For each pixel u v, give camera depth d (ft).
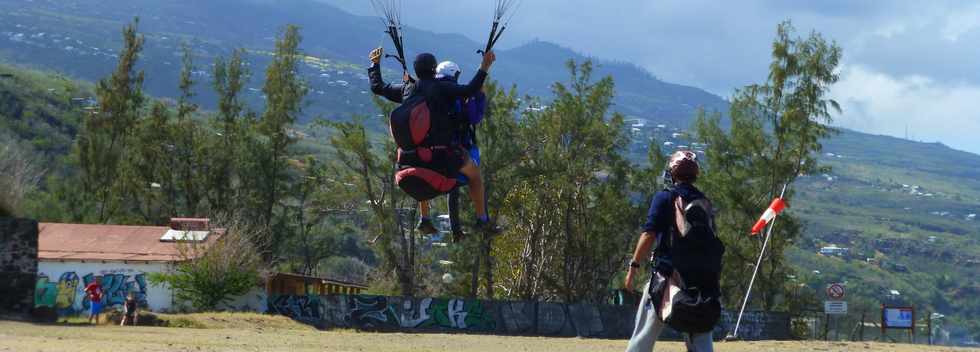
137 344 43.24
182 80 215.31
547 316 144.25
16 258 84.17
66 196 202.18
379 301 138.21
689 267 24.43
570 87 191.83
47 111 387.75
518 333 142.72
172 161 209.97
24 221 85.05
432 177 25.41
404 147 25.68
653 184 196.54
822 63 184.96
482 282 201.36
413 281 187.11
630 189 197.06
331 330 127.03
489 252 188.24
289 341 65.21
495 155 183.32
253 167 204.85
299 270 216.54
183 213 216.33
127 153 208.74
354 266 284.41
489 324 142.31
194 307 134.41
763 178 187.21
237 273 134.82
